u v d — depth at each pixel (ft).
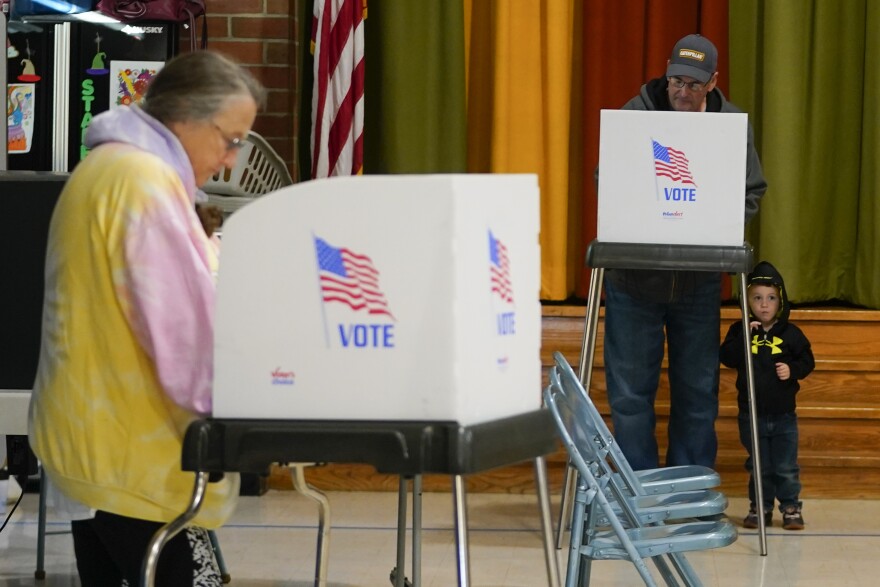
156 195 11.10
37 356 16.94
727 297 31.73
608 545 15.51
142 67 27.04
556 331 29.48
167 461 11.41
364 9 28.45
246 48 29.35
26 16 26.99
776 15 30.71
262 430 9.60
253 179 24.16
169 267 10.99
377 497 27.58
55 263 11.60
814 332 29.53
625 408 24.38
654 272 23.59
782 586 20.90
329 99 28.17
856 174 31.71
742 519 25.73
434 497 27.58
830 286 32.01
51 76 27.04
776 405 24.75
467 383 9.55
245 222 9.77
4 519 25.50
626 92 31.60
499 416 10.00
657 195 22.12
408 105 30.96
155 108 11.71
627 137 22.07
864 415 27.50
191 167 11.80
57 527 24.90
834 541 24.04
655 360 24.38
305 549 23.00
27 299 16.94
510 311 10.18
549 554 10.81
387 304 9.53
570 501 24.70
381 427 9.42
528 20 31.42
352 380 9.64
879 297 30.81
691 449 24.62
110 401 11.43
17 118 27.09
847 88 31.53
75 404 11.44
